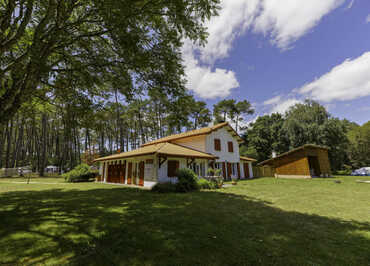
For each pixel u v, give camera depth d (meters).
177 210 6.04
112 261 2.71
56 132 34.81
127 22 4.74
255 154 32.47
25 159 38.78
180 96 6.59
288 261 2.78
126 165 16.27
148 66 5.87
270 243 3.46
